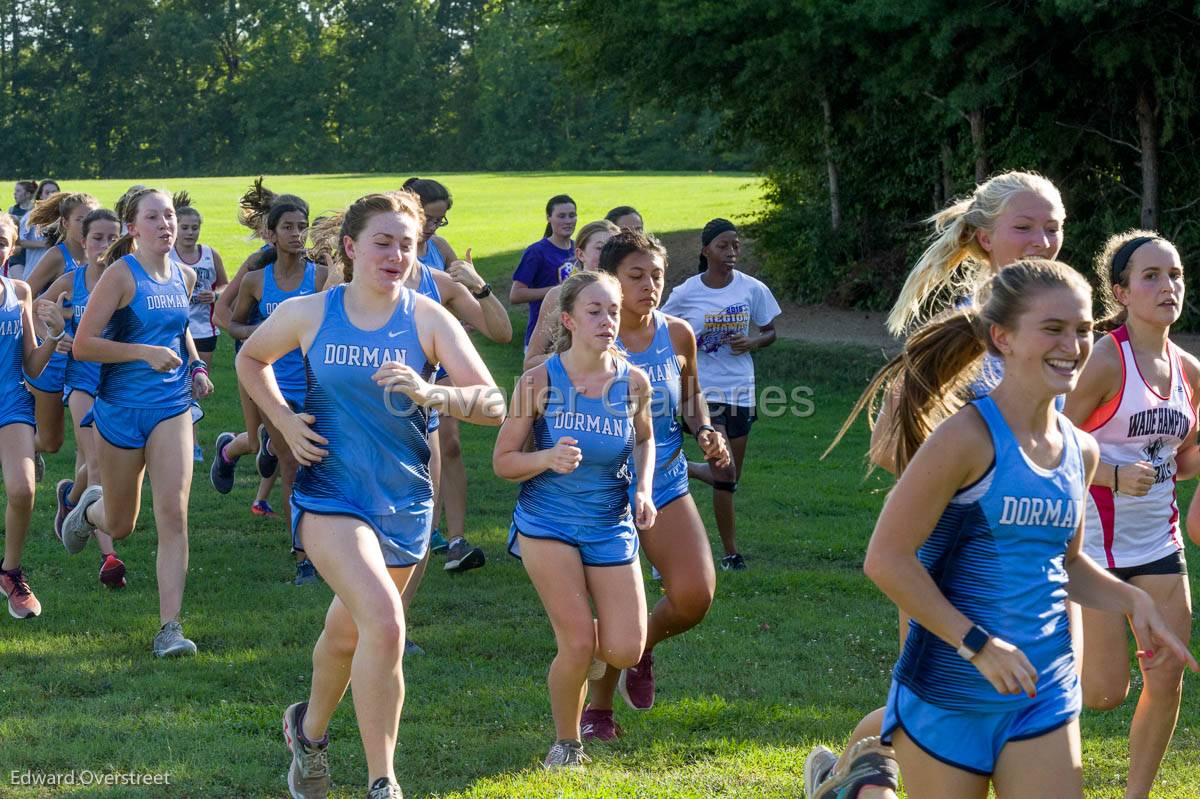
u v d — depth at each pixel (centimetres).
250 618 657
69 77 8281
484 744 495
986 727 317
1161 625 325
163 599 603
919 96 1725
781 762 478
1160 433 438
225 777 462
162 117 8281
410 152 8406
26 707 529
